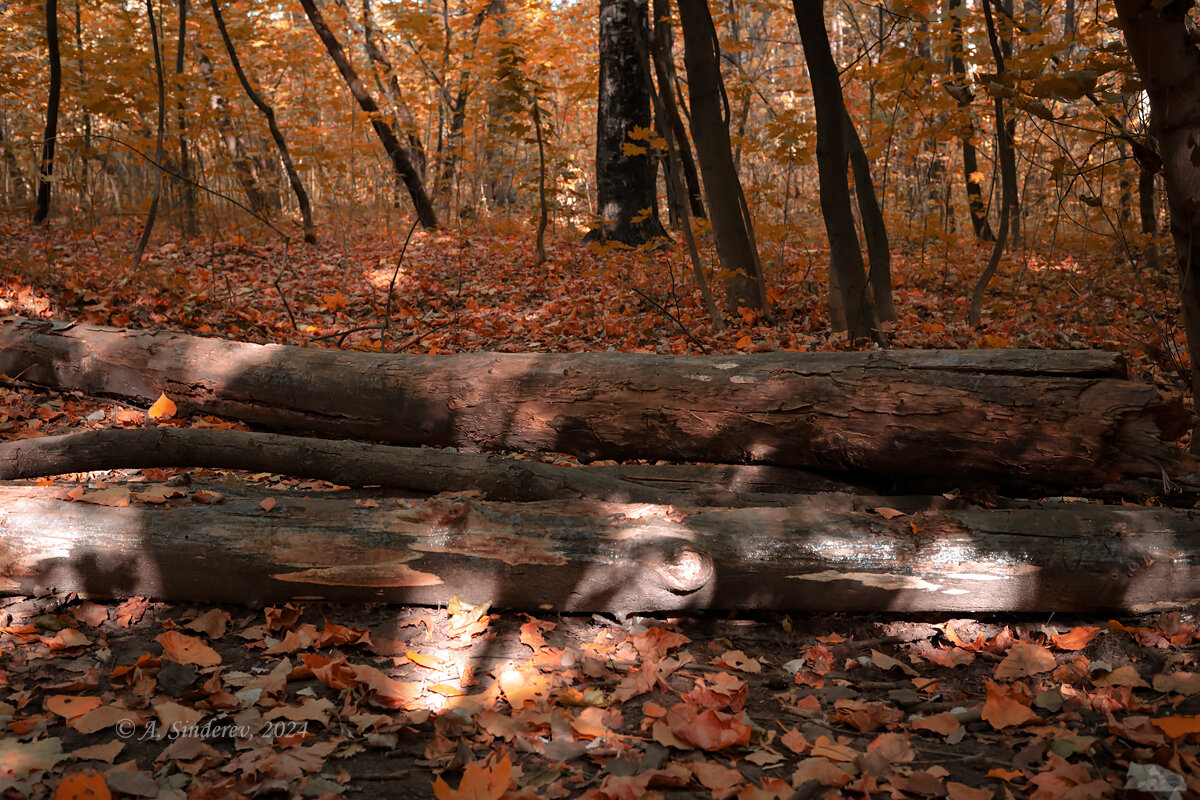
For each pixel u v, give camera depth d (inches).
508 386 139.6
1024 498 120.1
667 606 106.9
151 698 87.7
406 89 602.5
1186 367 188.2
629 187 384.8
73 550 104.5
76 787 67.7
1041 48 175.2
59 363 173.3
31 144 338.6
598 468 131.6
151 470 144.4
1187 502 110.0
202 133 412.2
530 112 331.3
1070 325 246.8
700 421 128.0
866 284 208.8
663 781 75.5
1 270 243.1
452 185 479.5
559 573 105.3
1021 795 75.4
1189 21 138.1
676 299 259.0
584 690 93.4
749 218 251.0
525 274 324.5
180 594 107.1
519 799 71.1
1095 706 87.9
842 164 201.6
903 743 81.4
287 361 156.2
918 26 252.5
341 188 428.8
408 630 104.7
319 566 105.1
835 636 105.6
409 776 77.6
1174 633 101.1
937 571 104.2
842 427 119.0
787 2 541.6
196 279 288.0
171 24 438.3
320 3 670.5
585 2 552.4
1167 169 121.0
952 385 112.6
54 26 320.5
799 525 107.7
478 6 481.4
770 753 81.3
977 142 330.6
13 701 84.8
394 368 148.4
